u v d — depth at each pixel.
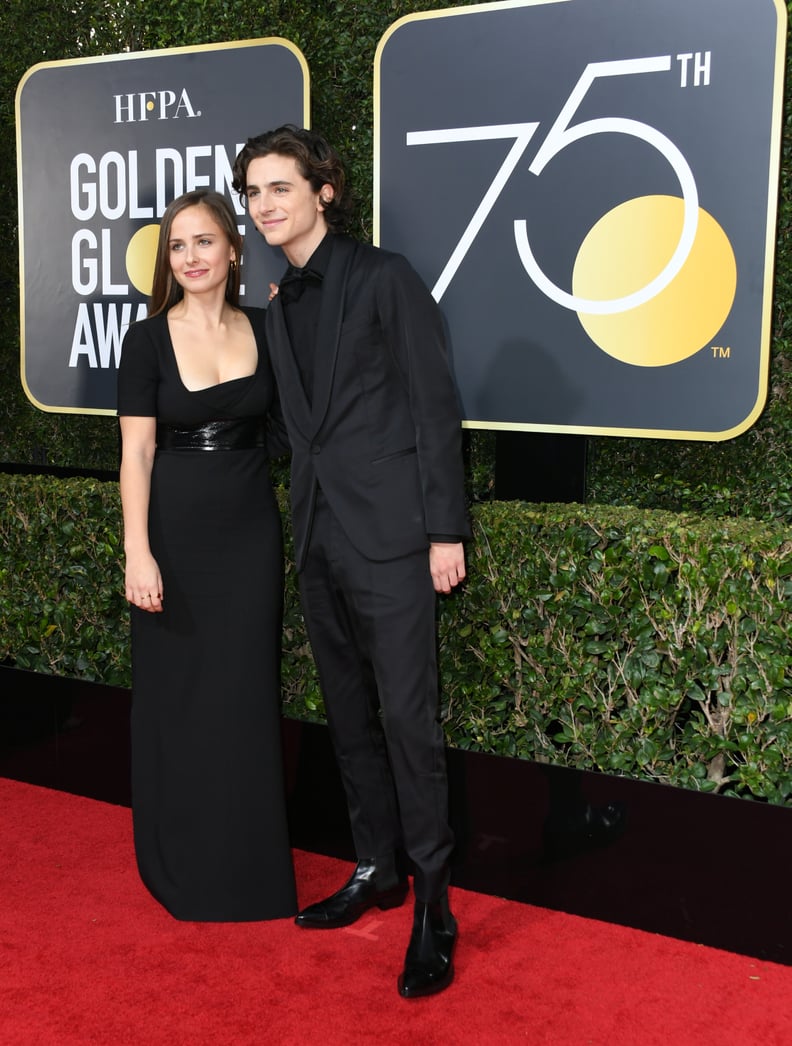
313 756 3.18
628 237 2.93
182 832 2.82
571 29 2.93
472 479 3.38
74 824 3.35
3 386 4.18
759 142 2.76
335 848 3.18
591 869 2.81
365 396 2.50
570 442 3.11
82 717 3.54
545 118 2.98
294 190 2.48
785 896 2.59
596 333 3.00
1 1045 2.25
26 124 3.80
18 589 3.65
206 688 2.79
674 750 2.79
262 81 3.39
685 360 2.91
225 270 2.73
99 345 3.78
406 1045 2.25
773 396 2.98
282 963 2.57
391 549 2.49
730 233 2.82
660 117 2.86
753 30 2.74
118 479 4.04
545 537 2.86
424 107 3.14
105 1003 2.40
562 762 2.94
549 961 2.59
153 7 3.64
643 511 2.89
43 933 2.70
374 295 2.46
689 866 2.69
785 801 2.67
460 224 3.13
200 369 2.71
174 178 3.58
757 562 2.63
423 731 2.51
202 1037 2.28
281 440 2.91
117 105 3.64
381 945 2.66
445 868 2.54
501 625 2.96
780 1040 2.27
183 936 2.70
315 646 2.72
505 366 3.12
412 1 3.22
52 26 3.84
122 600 3.50
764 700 2.66
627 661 2.80
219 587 2.78
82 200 3.74
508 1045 2.25
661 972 2.54
